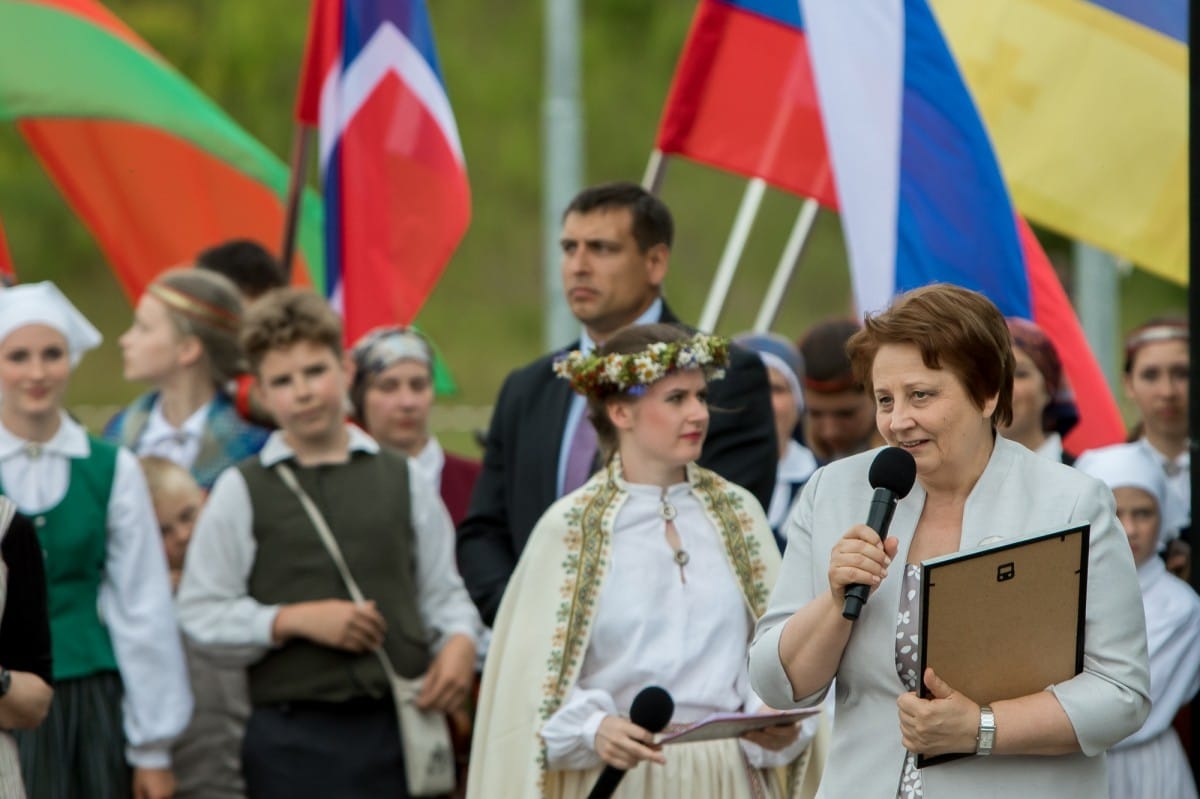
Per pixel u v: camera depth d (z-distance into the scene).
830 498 9.48
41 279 51.31
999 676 8.84
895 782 9.09
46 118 20.05
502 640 12.27
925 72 14.02
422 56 17.42
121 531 14.52
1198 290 12.19
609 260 13.63
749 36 16.98
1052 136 15.48
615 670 11.76
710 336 12.11
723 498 12.24
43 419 14.40
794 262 18.47
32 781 13.85
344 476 14.63
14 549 11.41
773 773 11.95
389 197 17.30
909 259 13.95
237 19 50.47
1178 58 15.42
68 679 14.13
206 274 16.98
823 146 17.02
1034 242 15.04
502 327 52.56
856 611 8.82
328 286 17.45
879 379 9.09
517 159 57.50
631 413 12.06
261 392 14.90
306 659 14.19
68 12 20.19
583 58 59.53
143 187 21.31
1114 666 8.89
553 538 12.14
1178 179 15.38
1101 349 22.58
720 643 11.86
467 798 12.26
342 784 14.09
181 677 14.52
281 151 49.59
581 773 11.80
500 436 14.11
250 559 14.45
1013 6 15.56
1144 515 13.16
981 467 9.20
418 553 14.84
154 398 17.33
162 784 14.42
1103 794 9.10
